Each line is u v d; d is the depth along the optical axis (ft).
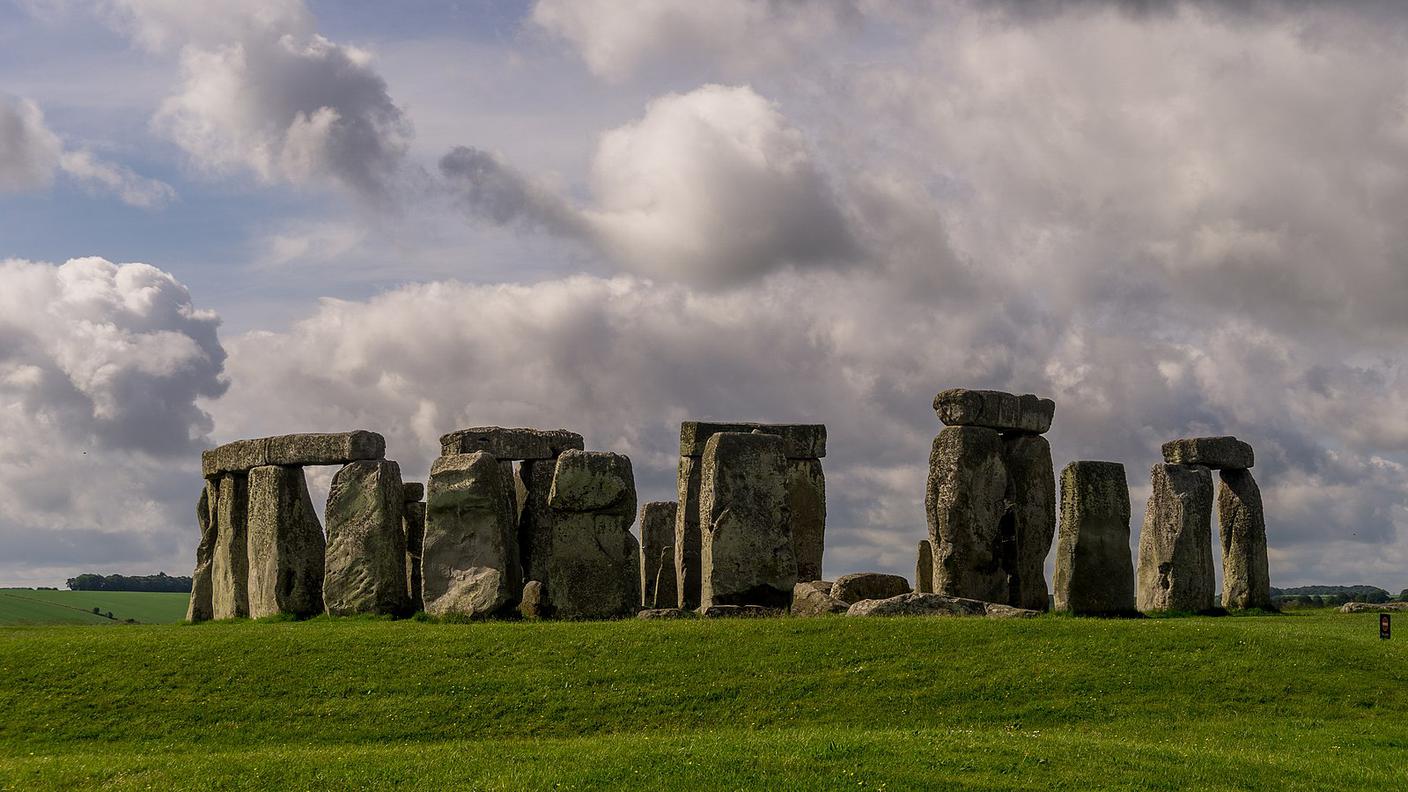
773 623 110.01
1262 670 98.58
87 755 86.53
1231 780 77.30
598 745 84.28
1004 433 145.28
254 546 152.35
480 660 102.27
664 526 171.22
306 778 78.43
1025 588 140.87
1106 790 75.20
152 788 77.51
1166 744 84.58
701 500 129.18
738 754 80.12
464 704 94.53
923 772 77.20
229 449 159.33
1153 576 158.81
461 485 129.49
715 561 125.29
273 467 151.33
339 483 142.41
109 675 100.83
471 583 127.85
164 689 98.27
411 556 153.99
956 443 138.92
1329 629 123.85
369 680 98.94
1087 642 103.86
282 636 109.81
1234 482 168.45
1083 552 136.36
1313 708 93.04
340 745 88.38
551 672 99.45
